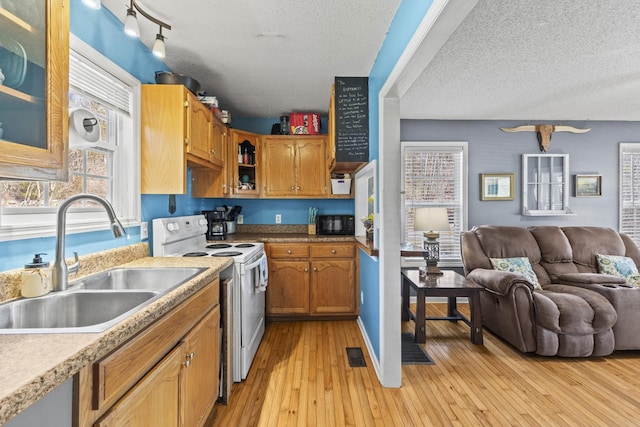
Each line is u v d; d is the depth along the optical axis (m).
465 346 2.81
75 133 1.27
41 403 0.71
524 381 2.24
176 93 2.11
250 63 2.53
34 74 0.95
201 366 1.54
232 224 3.79
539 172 4.02
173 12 1.86
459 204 4.03
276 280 3.34
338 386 2.15
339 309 3.36
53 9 0.97
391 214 2.16
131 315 0.99
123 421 0.90
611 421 1.81
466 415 1.86
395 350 2.14
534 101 3.37
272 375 2.29
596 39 2.14
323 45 2.26
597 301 2.61
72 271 1.40
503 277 2.74
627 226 4.05
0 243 1.21
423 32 1.37
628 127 4.06
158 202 2.39
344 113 2.72
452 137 4.02
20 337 0.84
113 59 1.88
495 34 2.07
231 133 3.38
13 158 0.84
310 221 3.80
